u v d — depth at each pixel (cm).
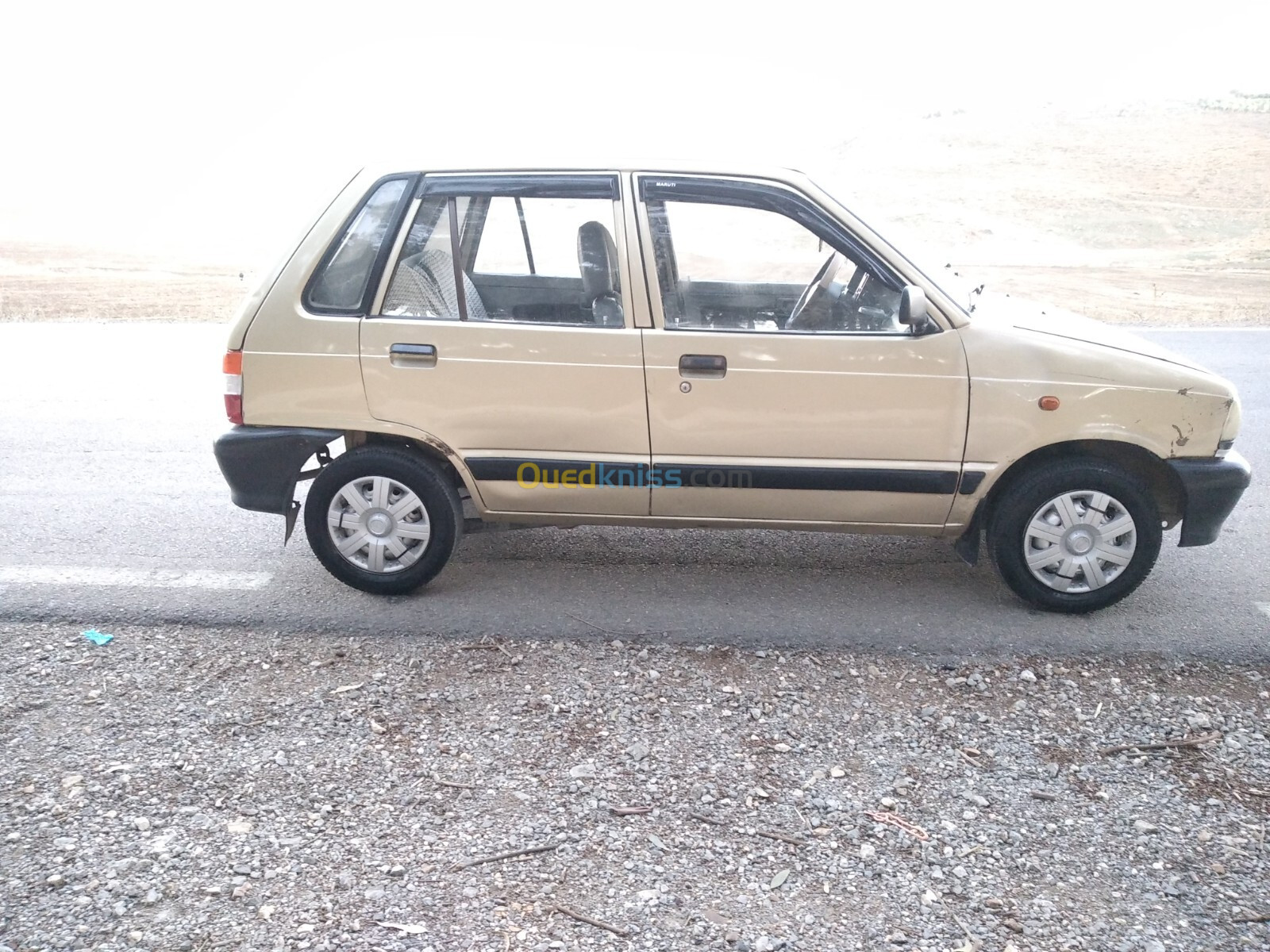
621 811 348
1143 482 483
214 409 887
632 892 312
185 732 389
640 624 487
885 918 304
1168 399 468
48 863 318
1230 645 471
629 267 471
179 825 337
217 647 458
